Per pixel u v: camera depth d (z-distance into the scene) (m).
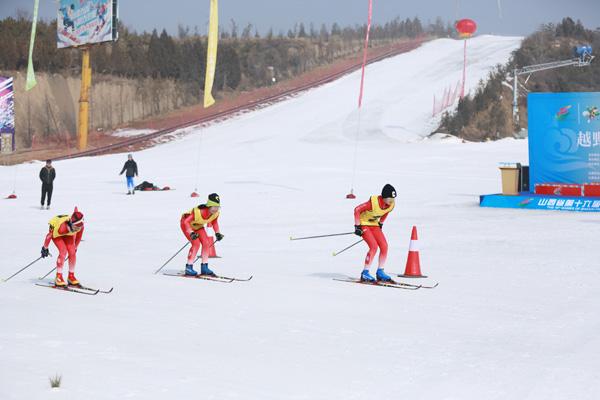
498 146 49.69
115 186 33.00
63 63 78.00
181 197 27.52
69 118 72.88
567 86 80.19
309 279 10.91
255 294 9.62
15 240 16.09
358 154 46.91
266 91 88.75
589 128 22.83
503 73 80.19
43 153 59.00
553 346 6.79
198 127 67.88
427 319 8.02
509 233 16.41
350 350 6.64
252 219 20.05
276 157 46.53
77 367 5.94
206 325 7.67
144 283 10.57
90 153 56.59
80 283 10.60
